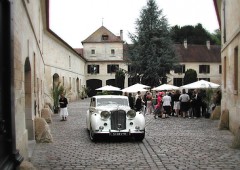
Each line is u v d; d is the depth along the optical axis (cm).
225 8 1816
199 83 2580
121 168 848
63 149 1130
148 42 4294
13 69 573
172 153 1045
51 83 3262
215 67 6600
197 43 8369
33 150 1106
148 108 2719
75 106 3644
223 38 1902
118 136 1284
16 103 659
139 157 988
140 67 4312
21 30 782
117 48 6794
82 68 6194
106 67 6712
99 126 1277
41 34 2114
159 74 4309
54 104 2750
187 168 842
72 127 1789
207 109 2344
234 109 1467
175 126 1820
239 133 1135
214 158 964
